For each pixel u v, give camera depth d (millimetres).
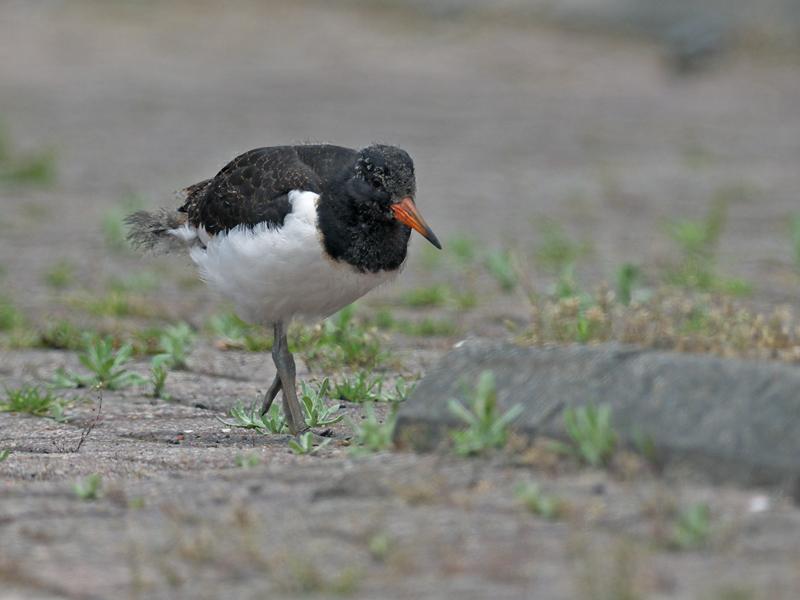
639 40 43875
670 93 38375
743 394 7977
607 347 8656
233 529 7699
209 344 15188
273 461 9344
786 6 43875
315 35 45375
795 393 7859
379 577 6969
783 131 33344
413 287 18750
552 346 8859
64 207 24844
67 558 7414
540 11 46375
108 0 48656
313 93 37375
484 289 18734
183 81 38938
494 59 42344
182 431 11070
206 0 49188
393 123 33375
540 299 16547
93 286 18859
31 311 17281
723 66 41094
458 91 38188
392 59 42469
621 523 7402
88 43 43406
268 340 14773
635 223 23531
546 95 37906
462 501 7828
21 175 27156
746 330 9336
